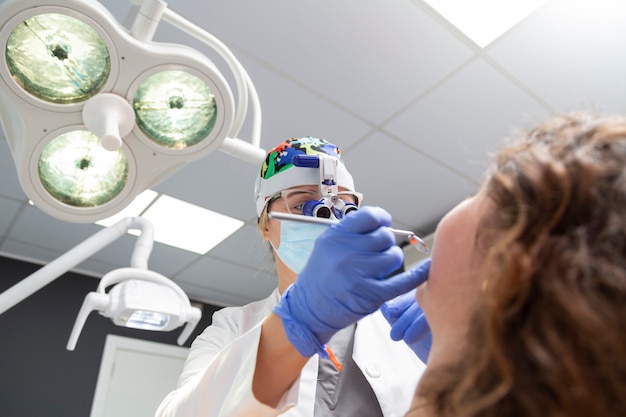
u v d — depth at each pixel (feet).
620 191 1.16
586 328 1.02
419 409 1.50
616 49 7.43
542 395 1.06
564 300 1.06
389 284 2.13
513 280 1.16
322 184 3.95
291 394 2.39
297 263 3.84
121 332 14.15
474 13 6.94
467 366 1.27
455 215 1.69
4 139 8.86
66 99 3.31
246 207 11.25
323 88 8.14
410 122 8.95
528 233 1.22
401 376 3.77
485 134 9.20
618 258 1.08
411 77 7.97
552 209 1.22
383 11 6.84
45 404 12.17
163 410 3.21
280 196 4.18
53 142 3.46
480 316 1.28
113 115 3.23
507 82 8.10
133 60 3.20
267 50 7.42
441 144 9.50
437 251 1.70
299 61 7.62
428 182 10.74
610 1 6.65
